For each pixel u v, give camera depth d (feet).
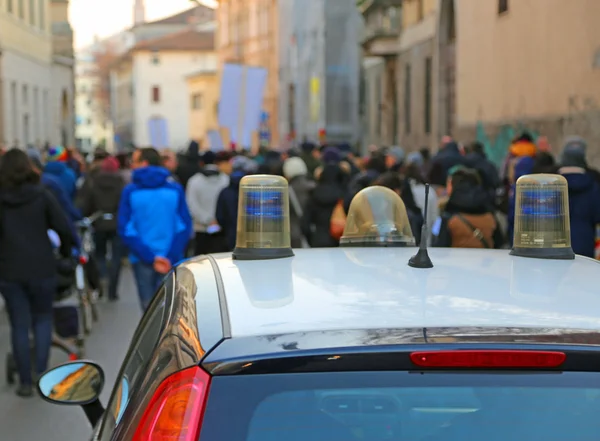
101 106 460.14
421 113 101.65
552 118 60.08
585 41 54.24
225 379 6.95
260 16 206.49
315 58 156.25
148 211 27.73
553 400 6.81
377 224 13.52
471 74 80.53
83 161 63.67
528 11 64.75
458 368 6.88
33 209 24.27
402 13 111.34
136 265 28.25
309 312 7.88
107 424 9.53
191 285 9.59
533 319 7.54
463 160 41.78
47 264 24.50
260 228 10.74
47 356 25.04
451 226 24.22
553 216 10.71
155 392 7.28
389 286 8.75
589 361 6.85
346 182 34.19
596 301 8.22
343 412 6.82
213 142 104.17
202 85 278.05
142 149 28.50
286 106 178.29
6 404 24.00
